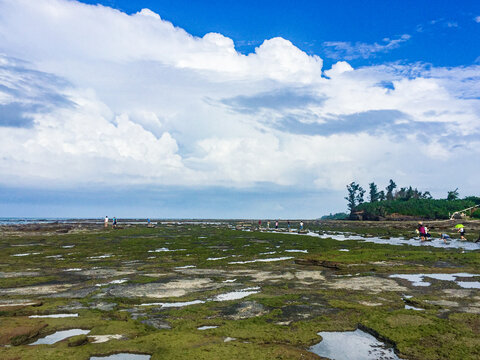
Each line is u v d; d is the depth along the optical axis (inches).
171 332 390.6
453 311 467.8
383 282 685.3
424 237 1734.7
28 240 1787.6
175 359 311.3
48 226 3056.1
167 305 525.7
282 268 886.4
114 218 2999.5
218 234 2282.2
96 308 507.2
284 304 517.7
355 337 384.8
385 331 388.5
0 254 1214.9
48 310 495.2
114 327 410.3
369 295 573.0
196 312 478.9
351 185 6486.2
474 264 897.5
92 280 737.6
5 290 642.8
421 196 5841.5
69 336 390.9
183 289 641.6
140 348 341.7
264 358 313.4
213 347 340.2
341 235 2229.3
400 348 342.0
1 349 337.4
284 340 369.4
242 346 343.0
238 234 2281.0
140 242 1652.3
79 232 2420.0
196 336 374.9
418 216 4446.4
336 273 804.0
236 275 791.1
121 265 955.3
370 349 350.6
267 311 481.1
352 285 660.7
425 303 508.7
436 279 713.0
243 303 525.0
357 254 1079.0
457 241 1689.2
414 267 852.0
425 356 323.3
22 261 1037.2
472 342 352.8
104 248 1390.3
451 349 335.6
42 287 667.4
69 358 317.4
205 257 1113.4
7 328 392.5
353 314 465.1
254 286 664.4
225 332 392.5
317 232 2578.7
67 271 859.4
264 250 1302.9
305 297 562.3
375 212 4926.2
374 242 1647.4
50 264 975.6
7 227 2755.9
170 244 1553.9
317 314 465.7
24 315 480.7
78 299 565.0
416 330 390.3
